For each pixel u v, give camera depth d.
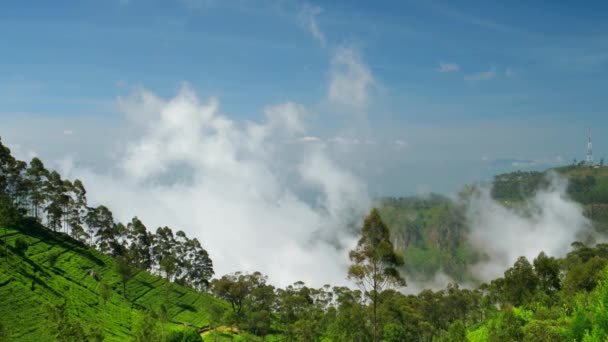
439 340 126.19
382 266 64.38
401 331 115.12
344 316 123.62
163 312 135.12
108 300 141.38
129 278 163.88
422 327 135.12
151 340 98.38
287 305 154.50
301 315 151.12
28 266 133.38
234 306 183.75
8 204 152.62
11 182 174.88
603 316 65.06
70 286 135.25
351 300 171.38
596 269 106.44
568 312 96.81
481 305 146.12
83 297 132.62
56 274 140.12
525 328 76.69
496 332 83.44
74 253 168.00
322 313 156.88
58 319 80.50
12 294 110.56
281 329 156.00
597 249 148.50
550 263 115.75
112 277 164.75
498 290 136.62
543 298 109.75
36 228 177.12
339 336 119.31
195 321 155.75
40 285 123.88
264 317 139.75
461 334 112.19
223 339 134.50
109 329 117.94
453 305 165.00
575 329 69.12
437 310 162.00
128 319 132.38
